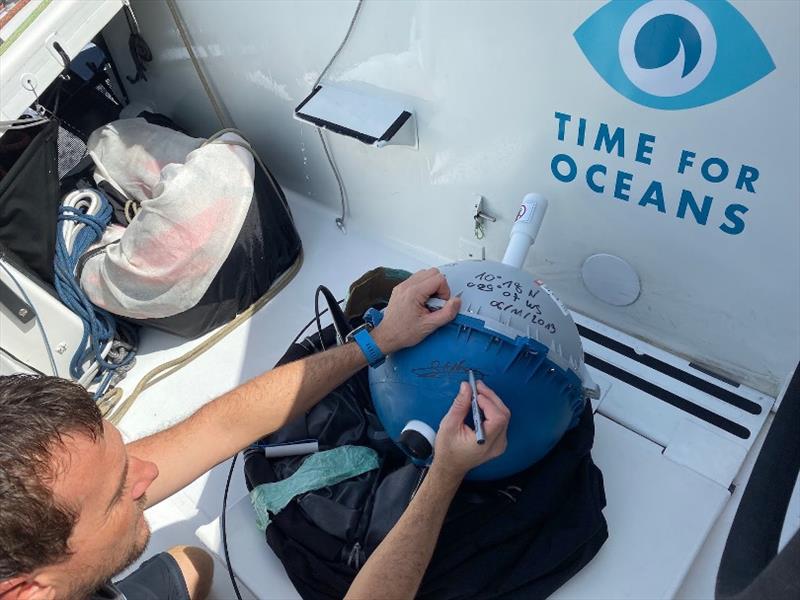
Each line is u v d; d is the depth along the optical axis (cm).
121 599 86
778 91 91
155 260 149
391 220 166
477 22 112
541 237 138
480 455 90
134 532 77
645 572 109
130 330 166
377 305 141
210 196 148
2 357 152
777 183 100
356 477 116
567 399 105
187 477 103
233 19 148
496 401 94
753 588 44
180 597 110
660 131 106
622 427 128
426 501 92
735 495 118
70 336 155
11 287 144
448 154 138
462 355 101
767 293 114
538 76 112
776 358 122
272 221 161
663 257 123
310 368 109
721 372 132
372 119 137
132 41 174
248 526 118
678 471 120
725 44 92
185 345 165
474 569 104
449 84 125
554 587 105
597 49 102
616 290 135
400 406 106
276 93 158
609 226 126
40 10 138
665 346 137
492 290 105
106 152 167
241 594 121
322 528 109
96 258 154
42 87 142
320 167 169
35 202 142
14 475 59
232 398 108
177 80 179
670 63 97
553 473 110
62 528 62
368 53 131
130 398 156
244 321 164
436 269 109
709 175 106
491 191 138
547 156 123
